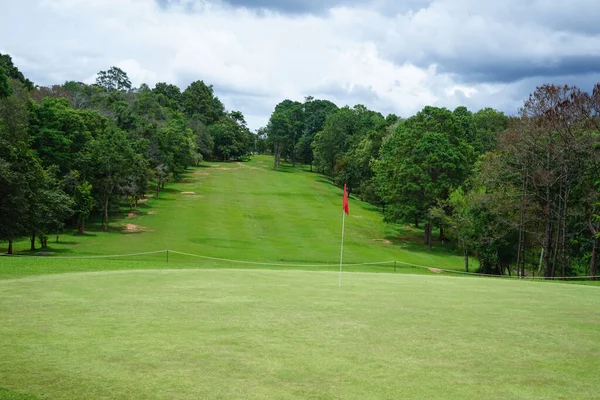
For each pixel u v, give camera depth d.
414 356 8.83
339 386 7.18
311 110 171.88
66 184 52.97
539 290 19.39
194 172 112.69
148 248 44.59
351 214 77.50
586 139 37.44
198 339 9.53
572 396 7.06
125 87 172.12
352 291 16.88
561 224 41.50
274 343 9.40
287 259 43.31
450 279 23.36
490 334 10.71
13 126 49.91
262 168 132.25
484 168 45.22
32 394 6.68
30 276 19.12
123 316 11.48
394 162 65.75
